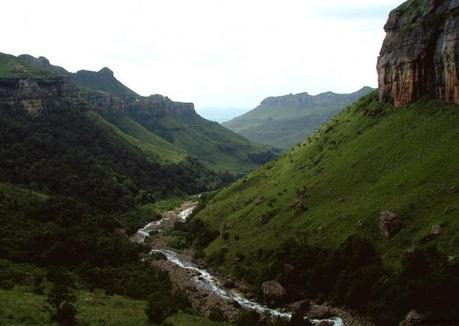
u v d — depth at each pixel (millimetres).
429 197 92000
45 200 155000
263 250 110000
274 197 134375
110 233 143375
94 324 59781
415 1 142875
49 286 83312
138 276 103375
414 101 131750
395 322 72062
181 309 84250
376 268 82125
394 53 140250
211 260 121750
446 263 73438
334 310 82375
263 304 91562
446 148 103250
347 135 145375
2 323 53031
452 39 115250
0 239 106250
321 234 101938
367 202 103062
